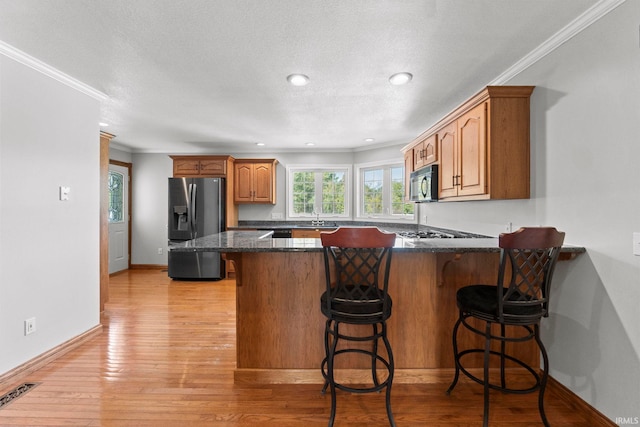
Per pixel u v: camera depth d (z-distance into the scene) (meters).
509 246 1.51
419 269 2.04
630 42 1.46
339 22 1.75
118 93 2.81
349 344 2.06
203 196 4.86
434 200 3.07
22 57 2.06
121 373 2.12
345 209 5.54
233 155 5.59
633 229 1.46
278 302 2.04
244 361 2.05
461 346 2.07
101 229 3.34
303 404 1.82
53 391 1.91
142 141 4.90
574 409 1.75
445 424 1.65
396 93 2.81
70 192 2.47
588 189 1.69
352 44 1.99
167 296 3.99
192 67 2.31
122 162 5.35
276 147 5.33
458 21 1.74
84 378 2.06
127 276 5.07
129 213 5.55
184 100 3.01
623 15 1.49
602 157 1.61
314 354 2.05
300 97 2.93
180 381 2.04
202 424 1.64
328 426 1.61
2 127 1.97
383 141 4.84
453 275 2.05
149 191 5.58
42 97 2.23
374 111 3.34
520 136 2.14
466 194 2.45
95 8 1.63
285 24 1.78
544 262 1.61
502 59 2.17
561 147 1.87
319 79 2.52
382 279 2.03
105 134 3.36
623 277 1.50
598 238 1.63
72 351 2.43
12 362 2.02
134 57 2.15
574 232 1.78
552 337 1.93
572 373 1.79
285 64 2.26
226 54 2.12
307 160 5.54
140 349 2.48
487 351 1.62
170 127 4.02
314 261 2.04
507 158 2.15
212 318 3.19
